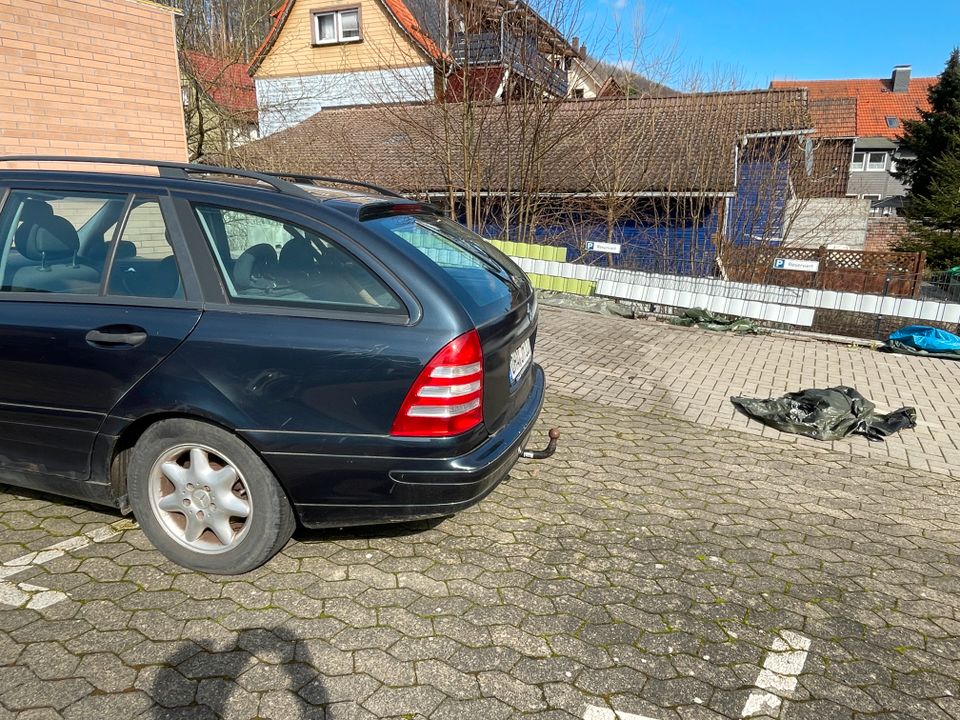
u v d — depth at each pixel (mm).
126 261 2982
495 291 3289
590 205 14781
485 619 2797
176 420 2834
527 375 3650
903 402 6172
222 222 2939
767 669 2600
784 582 3203
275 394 2732
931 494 4332
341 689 2371
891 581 3264
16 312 2965
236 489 2904
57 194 3117
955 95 31562
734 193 13883
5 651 2473
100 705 2250
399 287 2771
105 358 2832
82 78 8719
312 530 3441
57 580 2906
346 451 2742
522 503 3865
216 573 2986
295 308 2793
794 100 16453
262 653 2525
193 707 2260
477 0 12688
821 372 7070
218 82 18766
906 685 2553
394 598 2900
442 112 14141
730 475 4453
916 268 11281
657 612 2914
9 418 3016
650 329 8906
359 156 18422
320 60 24125
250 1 21562
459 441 2766
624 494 4062
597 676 2510
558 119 14188
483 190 14391
